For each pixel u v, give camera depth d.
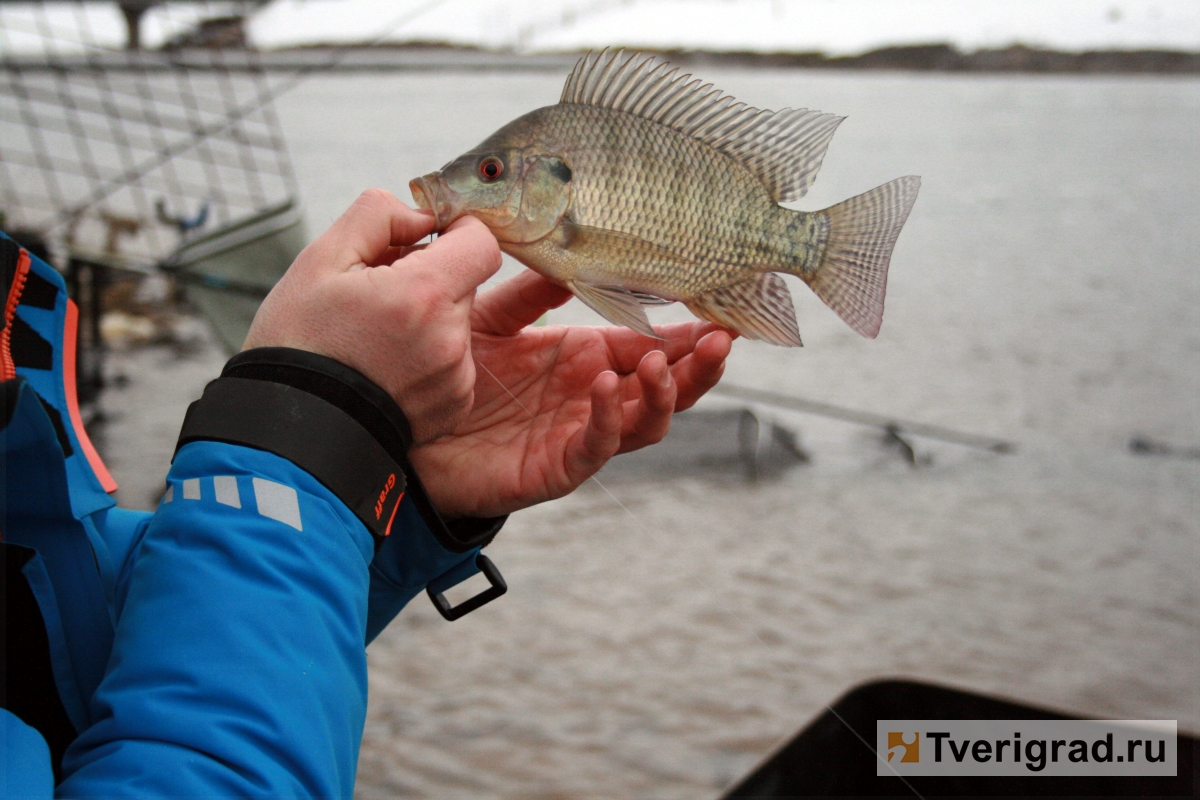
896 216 1.15
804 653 3.55
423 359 0.87
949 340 7.26
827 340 7.37
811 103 2.08
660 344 1.18
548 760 2.79
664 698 3.17
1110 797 1.77
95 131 5.28
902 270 8.11
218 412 0.82
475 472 1.09
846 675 3.46
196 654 0.71
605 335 1.18
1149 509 5.26
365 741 2.92
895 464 5.45
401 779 2.72
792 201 1.13
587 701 3.13
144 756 0.67
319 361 0.84
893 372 6.81
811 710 3.18
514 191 1.00
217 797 0.65
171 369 6.32
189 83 5.39
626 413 1.09
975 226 8.07
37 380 0.91
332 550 0.79
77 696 0.82
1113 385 6.86
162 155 5.29
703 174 1.07
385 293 0.84
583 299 1.04
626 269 1.05
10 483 0.80
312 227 5.01
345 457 0.82
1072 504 5.25
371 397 0.85
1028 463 5.70
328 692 0.75
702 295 1.09
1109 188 8.23
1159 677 3.71
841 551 4.40
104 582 0.97
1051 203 8.24
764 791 1.87
